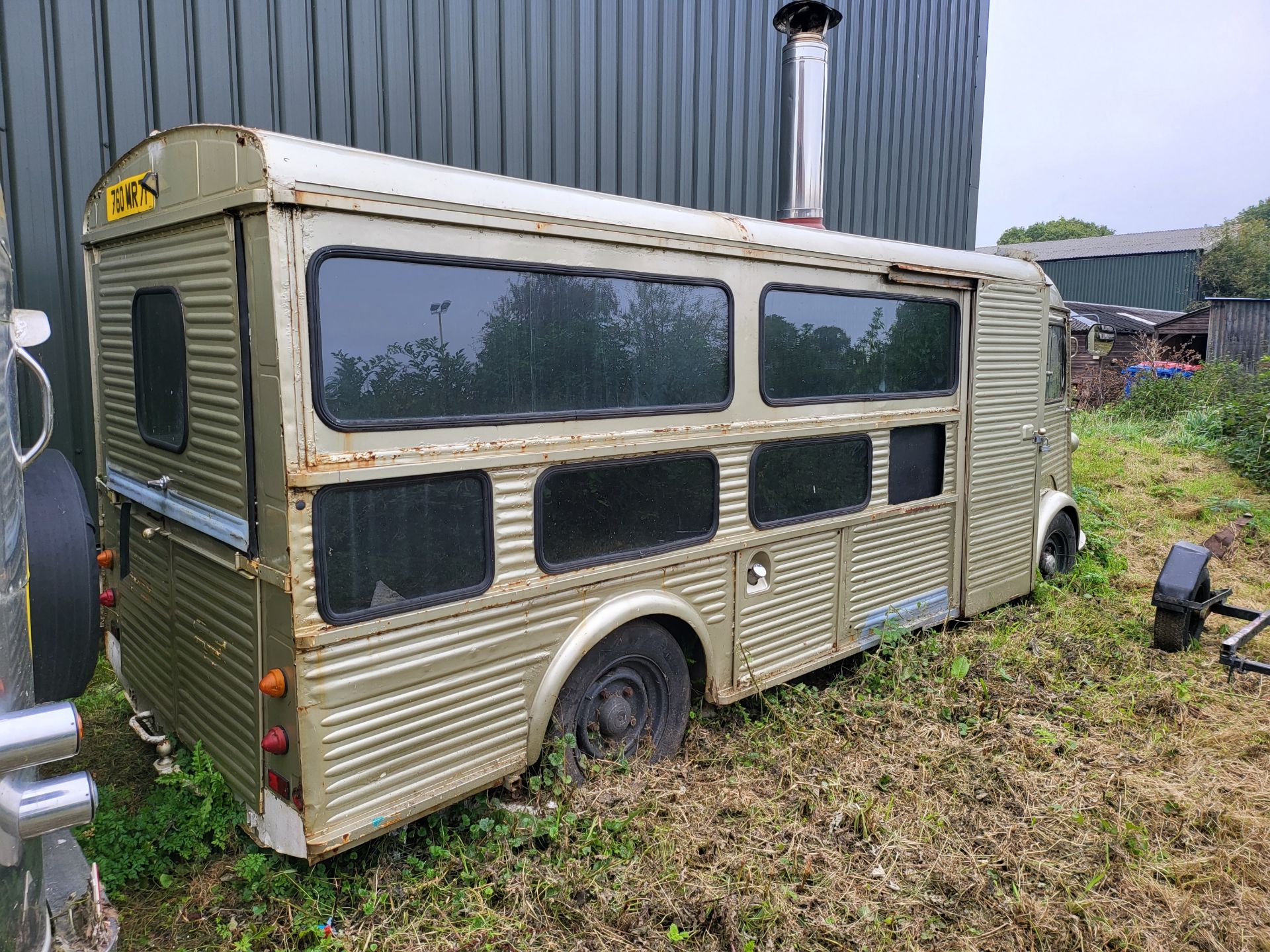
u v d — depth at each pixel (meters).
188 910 2.77
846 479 4.27
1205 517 9.04
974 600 5.20
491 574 2.89
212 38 4.93
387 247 2.54
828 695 4.17
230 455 2.63
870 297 4.26
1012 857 3.11
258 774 2.68
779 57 8.20
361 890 2.75
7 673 1.51
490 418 2.83
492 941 2.58
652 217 3.26
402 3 5.58
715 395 3.59
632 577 3.34
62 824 1.45
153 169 2.89
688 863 2.94
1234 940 2.80
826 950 2.64
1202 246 40.88
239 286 2.48
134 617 3.56
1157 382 15.16
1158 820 3.39
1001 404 5.21
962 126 10.67
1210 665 5.00
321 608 2.47
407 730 2.72
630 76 6.93
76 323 4.78
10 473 1.61
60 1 4.47
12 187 4.48
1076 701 4.38
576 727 3.33
